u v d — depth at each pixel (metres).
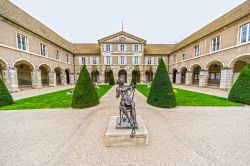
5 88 8.41
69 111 7.15
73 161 3.08
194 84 25.58
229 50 15.04
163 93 7.96
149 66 32.47
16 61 15.21
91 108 7.79
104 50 31.58
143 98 11.05
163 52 33.94
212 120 5.78
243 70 9.07
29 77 21.97
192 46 22.83
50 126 5.12
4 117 6.13
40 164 2.97
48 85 23.70
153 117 6.21
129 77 32.19
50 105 8.36
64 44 28.78
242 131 4.66
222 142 3.91
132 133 3.74
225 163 2.99
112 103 9.16
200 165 2.93
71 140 4.05
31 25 18.77
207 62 18.95
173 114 6.65
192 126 5.14
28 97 11.16
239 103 8.73
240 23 13.62
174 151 3.47
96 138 4.18
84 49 33.78
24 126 5.11
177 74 28.72
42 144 3.81
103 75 32.06
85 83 8.02
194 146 3.70
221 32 16.19
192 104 8.60
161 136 4.32
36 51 18.70
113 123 4.61
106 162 3.04
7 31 14.10
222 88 16.19
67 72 31.83
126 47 31.77
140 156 3.27
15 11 17.16
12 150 3.50
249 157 3.20
